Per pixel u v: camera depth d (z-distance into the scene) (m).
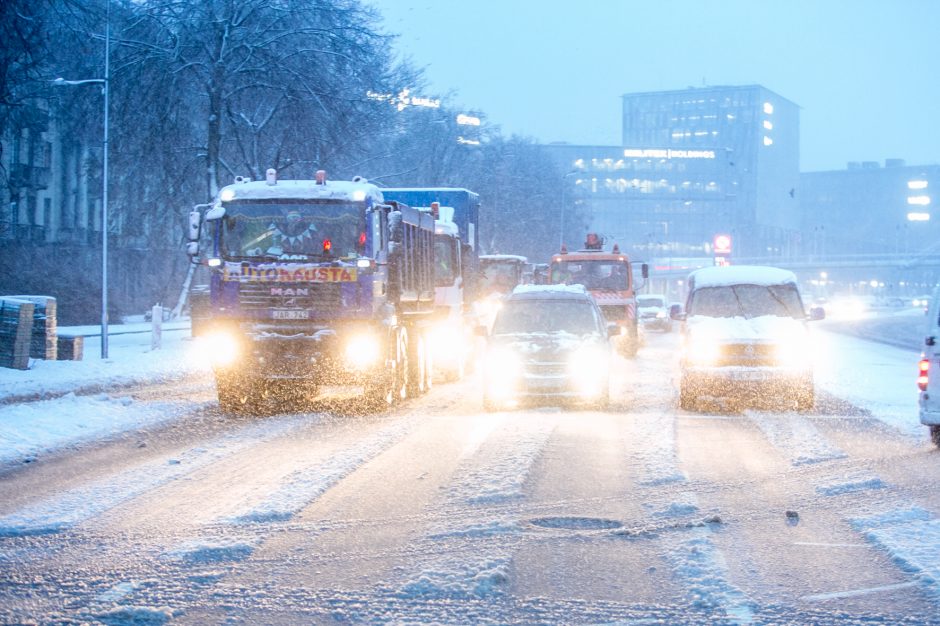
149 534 9.59
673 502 11.05
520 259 45.28
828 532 9.88
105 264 33.38
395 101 54.72
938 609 7.46
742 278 23.02
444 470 13.16
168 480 12.38
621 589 7.90
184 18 47.50
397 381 21.95
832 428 18.05
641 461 13.95
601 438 16.39
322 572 8.35
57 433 16.56
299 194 20.44
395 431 17.03
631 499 11.37
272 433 16.91
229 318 20.41
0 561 8.62
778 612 7.37
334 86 48.56
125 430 17.28
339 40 48.56
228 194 20.61
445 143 81.38
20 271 64.19
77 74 46.94
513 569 8.45
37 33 40.16
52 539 9.41
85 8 42.56
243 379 20.41
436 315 27.48
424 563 8.60
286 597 7.66
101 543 9.25
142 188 54.00
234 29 47.47
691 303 22.80
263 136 50.16
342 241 20.28
